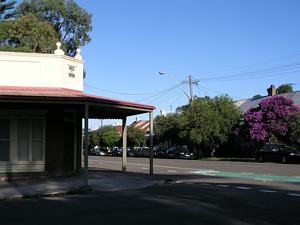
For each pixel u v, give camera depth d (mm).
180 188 18422
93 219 11227
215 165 35875
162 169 32156
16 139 21875
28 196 16391
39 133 22203
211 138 54750
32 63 22438
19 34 46125
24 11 55438
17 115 21906
